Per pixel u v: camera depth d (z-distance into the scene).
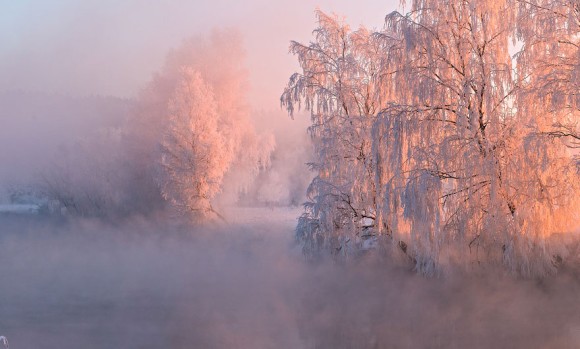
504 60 17.34
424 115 17.97
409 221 17.61
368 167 20.70
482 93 17.19
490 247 17.19
